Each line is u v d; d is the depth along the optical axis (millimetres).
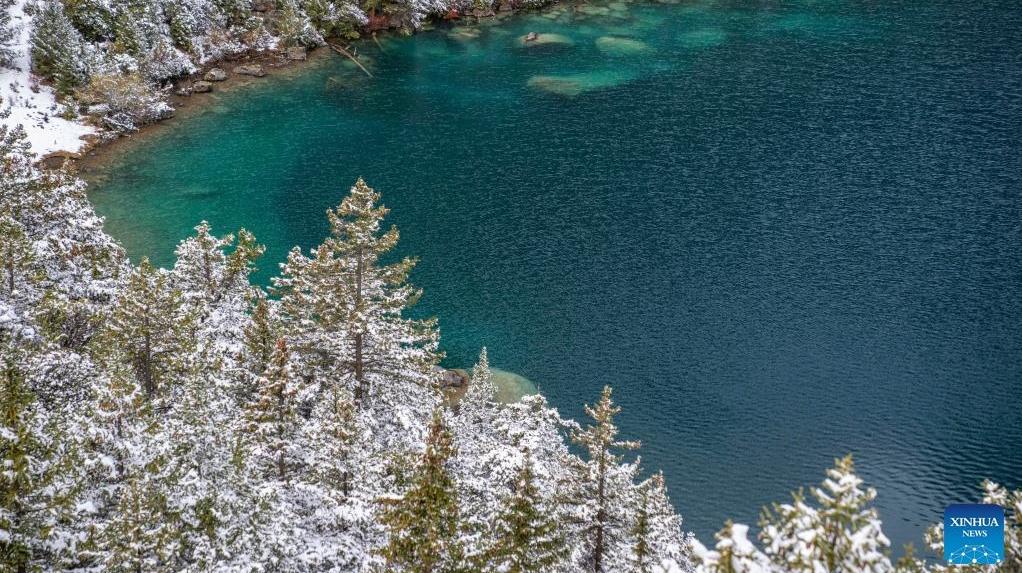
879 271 68688
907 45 120812
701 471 48062
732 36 126875
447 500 21266
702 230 75375
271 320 36375
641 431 51125
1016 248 71938
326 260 37875
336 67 113562
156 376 35156
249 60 111562
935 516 45281
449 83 110125
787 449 50000
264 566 22906
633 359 57906
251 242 43562
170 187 79750
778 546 13625
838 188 82938
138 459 23203
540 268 69125
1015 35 123250
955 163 87562
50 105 88875
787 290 66125
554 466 30688
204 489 22609
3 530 19516
